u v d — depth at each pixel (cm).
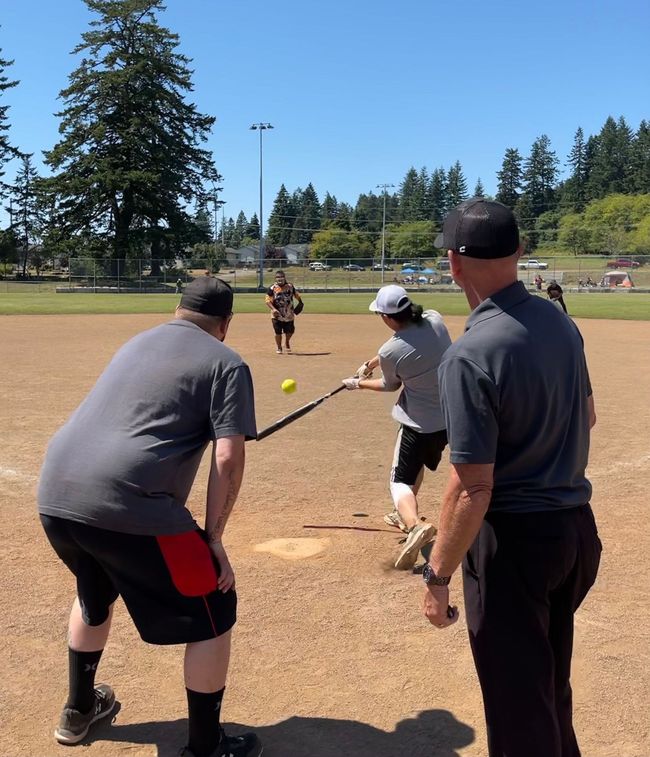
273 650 368
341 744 297
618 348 1788
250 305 3688
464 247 229
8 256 7294
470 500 219
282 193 17100
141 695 331
